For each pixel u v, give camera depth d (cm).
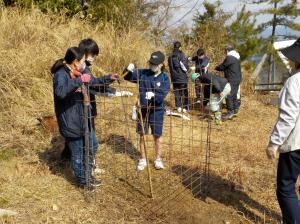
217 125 768
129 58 1002
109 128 645
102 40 1012
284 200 353
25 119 618
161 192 454
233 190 471
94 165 449
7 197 411
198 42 1369
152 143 605
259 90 1236
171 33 1445
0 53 727
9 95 658
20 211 389
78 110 413
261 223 404
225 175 507
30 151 531
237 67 829
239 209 430
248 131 748
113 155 547
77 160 429
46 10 1077
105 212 402
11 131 579
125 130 643
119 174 491
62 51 841
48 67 767
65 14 1098
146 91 481
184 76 800
